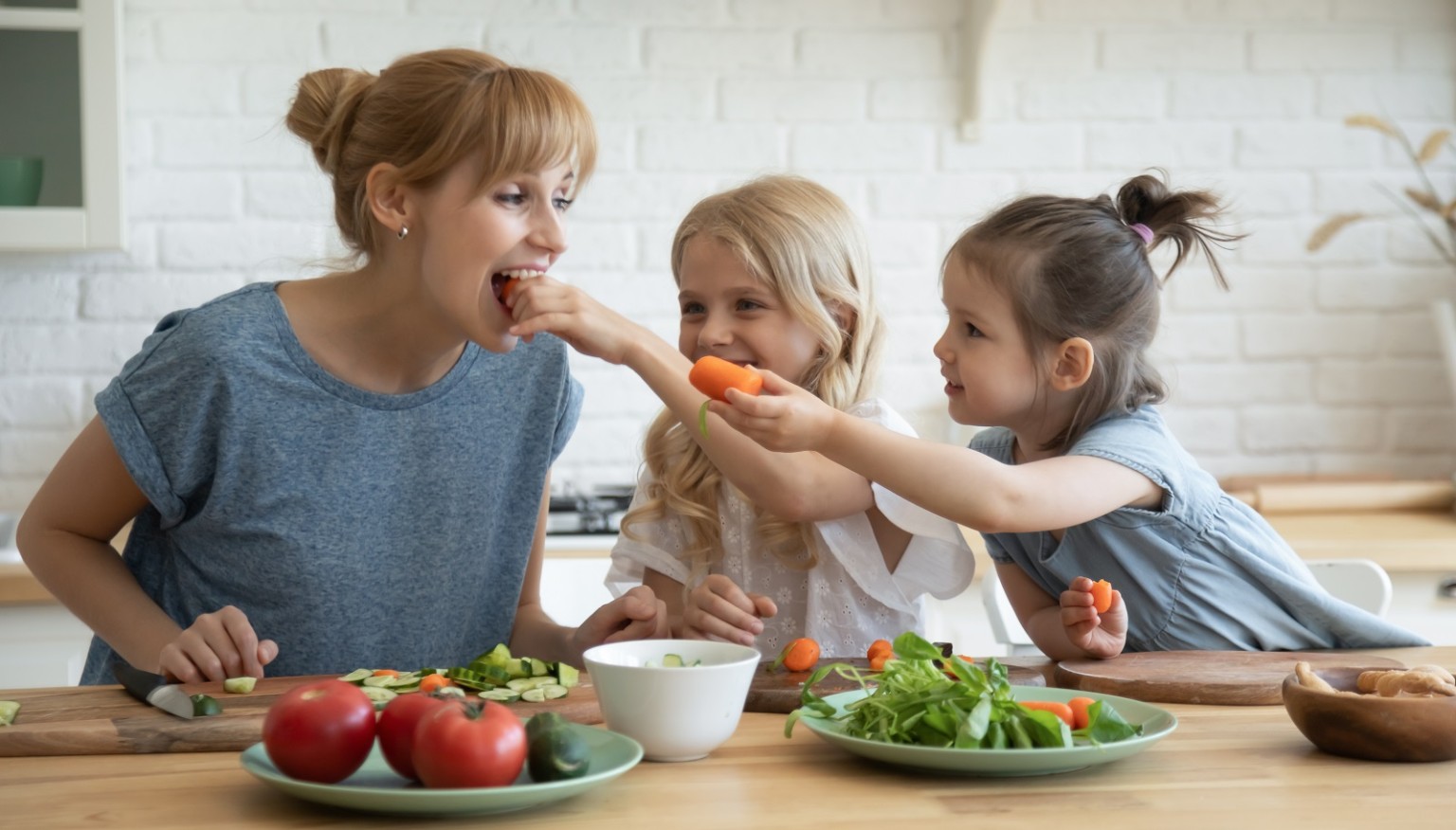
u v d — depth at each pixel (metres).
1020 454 1.62
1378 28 3.08
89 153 2.56
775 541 1.63
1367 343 3.10
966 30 2.99
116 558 1.48
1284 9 3.06
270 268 2.86
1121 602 1.34
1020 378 1.48
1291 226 3.08
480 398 1.54
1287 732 1.07
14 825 0.81
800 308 1.59
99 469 1.43
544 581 2.06
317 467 1.45
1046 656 1.49
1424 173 3.09
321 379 1.44
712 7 2.96
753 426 1.15
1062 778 0.92
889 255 3.01
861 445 1.20
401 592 1.51
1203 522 1.48
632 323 1.38
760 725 1.10
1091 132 3.04
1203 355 3.08
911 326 3.02
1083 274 1.46
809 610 1.64
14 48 2.56
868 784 0.91
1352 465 3.10
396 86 1.34
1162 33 3.05
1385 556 2.50
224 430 1.41
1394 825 0.81
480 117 1.27
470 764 0.81
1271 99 3.07
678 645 1.04
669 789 0.89
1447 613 2.54
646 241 2.96
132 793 0.89
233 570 1.47
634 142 2.95
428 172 1.29
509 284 1.33
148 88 2.81
